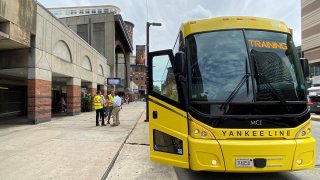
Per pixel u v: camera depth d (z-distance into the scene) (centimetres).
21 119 1964
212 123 521
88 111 2936
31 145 975
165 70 677
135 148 969
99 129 1431
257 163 503
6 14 1312
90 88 3117
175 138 572
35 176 629
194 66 559
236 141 510
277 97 532
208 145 511
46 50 1766
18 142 1030
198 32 578
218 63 553
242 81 537
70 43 2264
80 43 2586
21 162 745
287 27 604
